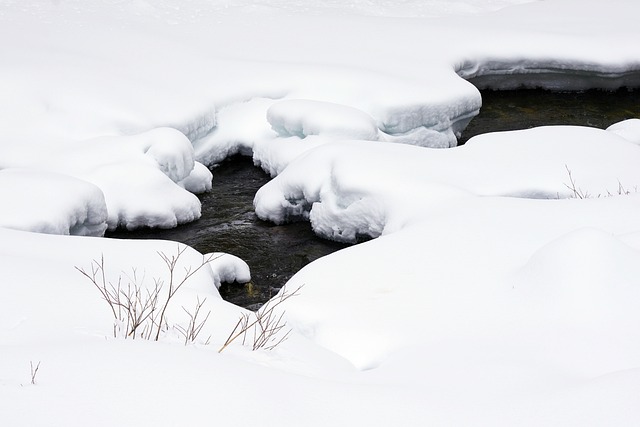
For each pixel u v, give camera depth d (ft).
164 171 40.19
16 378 14.07
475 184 34.58
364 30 58.75
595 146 38.34
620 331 19.57
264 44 55.06
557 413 13.97
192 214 39.24
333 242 36.81
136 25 57.26
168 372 14.37
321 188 37.09
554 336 19.81
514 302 22.11
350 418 14.06
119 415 13.03
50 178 34.40
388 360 20.03
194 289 24.82
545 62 56.90
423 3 67.26
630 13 63.93
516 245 26.50
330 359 20.03
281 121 44.34
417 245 27.30
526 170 35.78
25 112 43.55
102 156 39.63
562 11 64.95
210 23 58.95
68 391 13.57
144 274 24.49
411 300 23.53
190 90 47.09
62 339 16.98
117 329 18.72
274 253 36.24
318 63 51.31
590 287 21.01
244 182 44.19
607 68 55.77
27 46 51.11
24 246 25.80
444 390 16.34
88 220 35.04
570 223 28.17
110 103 44.06
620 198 30.22
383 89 47.29
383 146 38.47
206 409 13.46
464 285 23.99
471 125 52.95
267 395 14.26
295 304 23.86
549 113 54.95
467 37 57.88
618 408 13.69
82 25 56.24
